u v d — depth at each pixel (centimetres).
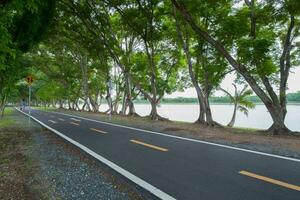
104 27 2411
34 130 1557
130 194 490
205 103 2009
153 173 626
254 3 1520
